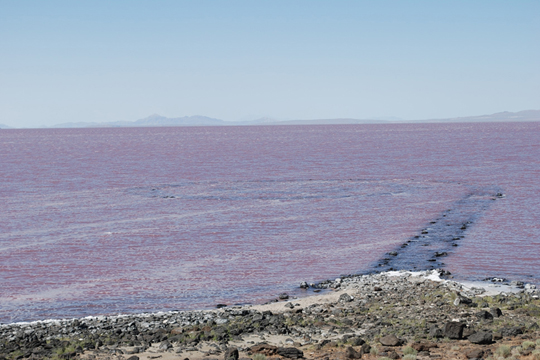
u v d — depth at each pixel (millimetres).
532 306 23062
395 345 17641
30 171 103812
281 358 16516
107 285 30594
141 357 17328
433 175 90312
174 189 75812
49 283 31141
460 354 16219
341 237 43531
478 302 24250
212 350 17844
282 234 45031
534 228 45250
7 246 41062
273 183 81812
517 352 15703
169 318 23578
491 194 66812
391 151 156125
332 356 16562
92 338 20469
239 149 178125
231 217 53219
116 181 86688
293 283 30641
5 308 26516
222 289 29656
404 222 49438
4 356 18219
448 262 34688
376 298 26125
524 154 135625
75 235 45062
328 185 78188
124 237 44250
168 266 35000
